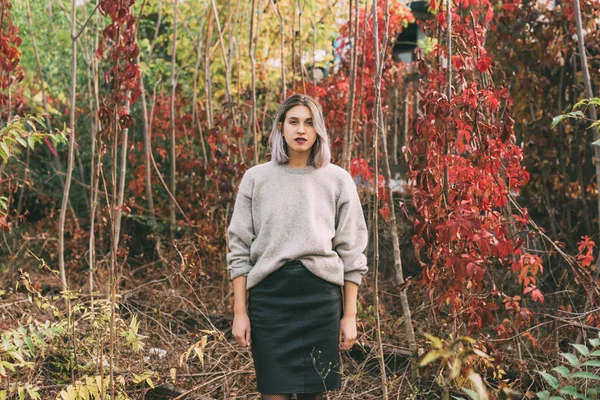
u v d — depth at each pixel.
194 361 3.71
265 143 5.47
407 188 5.10
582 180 4.61
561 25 4.50
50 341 3.42
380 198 3.77
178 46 6.90
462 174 3.06
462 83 3.13
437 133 2.98
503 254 3.00
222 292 4.87
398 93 6.21
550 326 3.50
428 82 3.45
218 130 4.79
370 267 5.24
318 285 2.48
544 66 4.55
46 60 7.07
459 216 2.85
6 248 6.23
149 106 6.77
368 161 4.92
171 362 3.56
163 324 4.30
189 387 3.38
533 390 3.16
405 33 10.70
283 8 6.16
